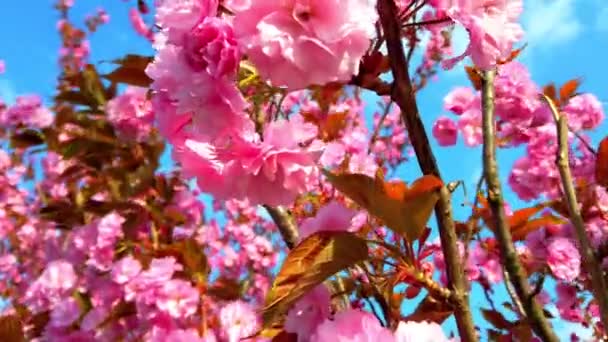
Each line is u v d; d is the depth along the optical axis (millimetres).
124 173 920
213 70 306
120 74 453
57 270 952
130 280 768
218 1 318
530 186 689
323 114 857
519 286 376
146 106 917
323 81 296
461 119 675
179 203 958
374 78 334
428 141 334
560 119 426
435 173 332
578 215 397
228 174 345
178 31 315
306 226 380
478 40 330
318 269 329
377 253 429
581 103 681
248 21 300
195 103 315
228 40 305
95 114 936
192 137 350
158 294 729
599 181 504
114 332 784
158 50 340
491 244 644
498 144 675
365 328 289
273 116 480
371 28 297
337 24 292
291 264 325
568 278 607
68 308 881
